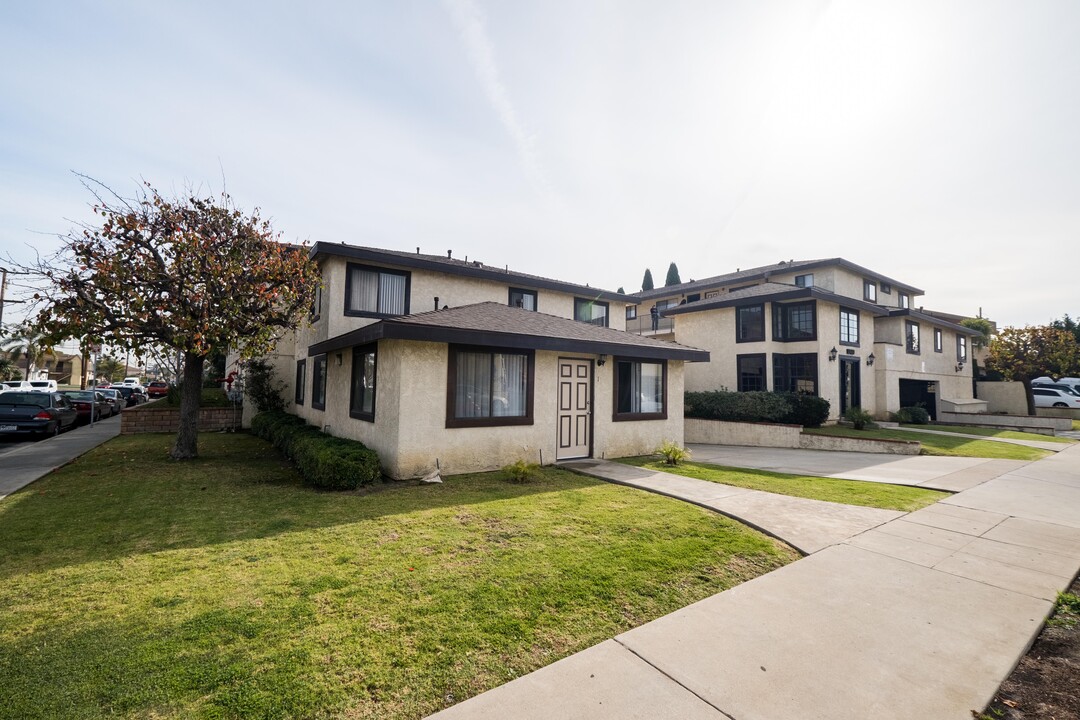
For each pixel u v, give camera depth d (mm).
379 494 7426
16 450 12562
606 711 2572
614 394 11406
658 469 9867
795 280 25156
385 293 13438
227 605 3719
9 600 3779
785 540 5469
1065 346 25578
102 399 24828
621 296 19312
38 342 9234
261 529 5664
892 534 5762
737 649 3234
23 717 2430
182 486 8047
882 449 13781
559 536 5449
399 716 2520
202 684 2723
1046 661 3236
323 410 12773
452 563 4629
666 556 4855
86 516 6215
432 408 8641
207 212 10289
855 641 3365
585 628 3482
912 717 2590
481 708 2586
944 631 3525
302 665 2936
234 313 10008
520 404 9852
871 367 21688
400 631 3365
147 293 9648
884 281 26703
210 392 24688
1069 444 15859
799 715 2580
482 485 8094
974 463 11562
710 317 21812
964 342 29109
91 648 3084
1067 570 4699
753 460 12211
